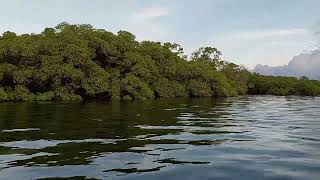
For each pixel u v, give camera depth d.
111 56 48.38
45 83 41.84
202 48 78.69
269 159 9.97
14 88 40.25
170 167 8.95
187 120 19.88
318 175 8.38
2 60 42.59
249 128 16.69
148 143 12.23
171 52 60.81
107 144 11.91
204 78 57.56
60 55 41.91
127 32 54.34
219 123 18.61
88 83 42.19
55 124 17.05
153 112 24.83
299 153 10.82
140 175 8.18
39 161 9.41
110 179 7.83
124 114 22.80
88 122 18.03
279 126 17.61
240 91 78.56
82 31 48.84
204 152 10.84
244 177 8.14
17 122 17.69
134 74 48.34
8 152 10.52
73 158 9.79
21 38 45.66
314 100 51.16
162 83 52.47
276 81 84.44
